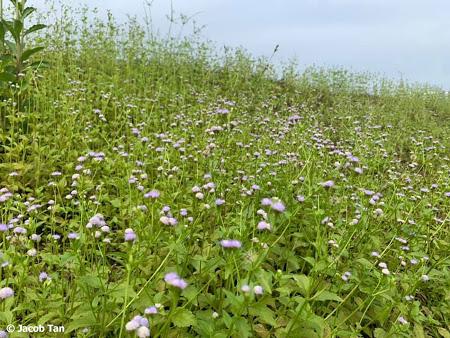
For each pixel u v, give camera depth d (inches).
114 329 13.8
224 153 28.9
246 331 12.5
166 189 22.9
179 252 16.5
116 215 23.2
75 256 14.9
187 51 64.0
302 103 62.8
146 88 49.1
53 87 39.3
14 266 15.0
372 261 20.7
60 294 15.2
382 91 79.7
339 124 56.3
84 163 26.4
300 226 21.4
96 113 35.4
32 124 30.2
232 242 13.9
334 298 14.3
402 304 16.9
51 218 20.8
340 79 76.0
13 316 14.4
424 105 75.7
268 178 24.5
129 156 26.7
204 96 52.0
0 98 33.7
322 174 27.3
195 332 14.7
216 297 16.1
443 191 27.9
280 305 17.3
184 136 31.5
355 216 22.6
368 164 32.5
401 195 25.1
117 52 57.5
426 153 40.3
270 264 19.7
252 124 43.1
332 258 18.0
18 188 25.2
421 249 23.6
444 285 21.4
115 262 19.6
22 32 33.8
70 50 51.6
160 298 13.7
